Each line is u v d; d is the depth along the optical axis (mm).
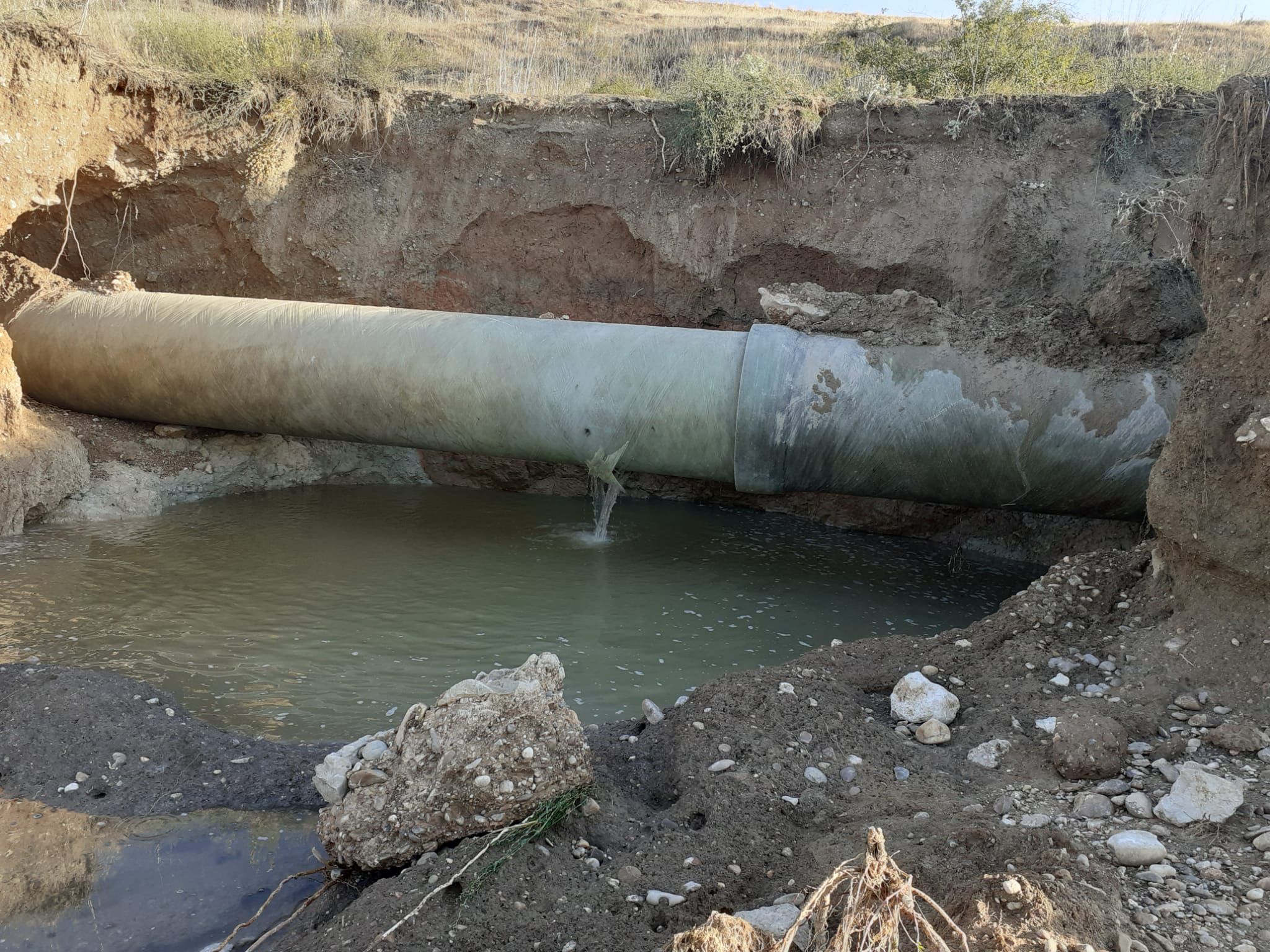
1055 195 9320
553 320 8477
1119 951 2676
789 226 9875
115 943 3422
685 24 23422
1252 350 4648
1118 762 4004
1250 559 4590
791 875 3416
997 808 3768
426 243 10570
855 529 9375
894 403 7277
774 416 7473
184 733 4738
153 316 9023
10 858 3820
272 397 8711
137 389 9055
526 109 10562
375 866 3676
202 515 8891
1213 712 4348
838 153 9898
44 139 9203
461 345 8289
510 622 6570
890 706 4820
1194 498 4766
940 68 11852
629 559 8094
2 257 9789
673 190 10164
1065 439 6918
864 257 9680
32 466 8164
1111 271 8898
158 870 3824
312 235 10562
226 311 8922
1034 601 5504
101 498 8664
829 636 6559
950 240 9508
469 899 3287
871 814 3789
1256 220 4723
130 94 9836
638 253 10289
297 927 3477
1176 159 9336
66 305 9398
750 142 9867
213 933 3484
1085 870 3070
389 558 7863
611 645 6254
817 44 18969
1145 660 4809
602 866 3541
